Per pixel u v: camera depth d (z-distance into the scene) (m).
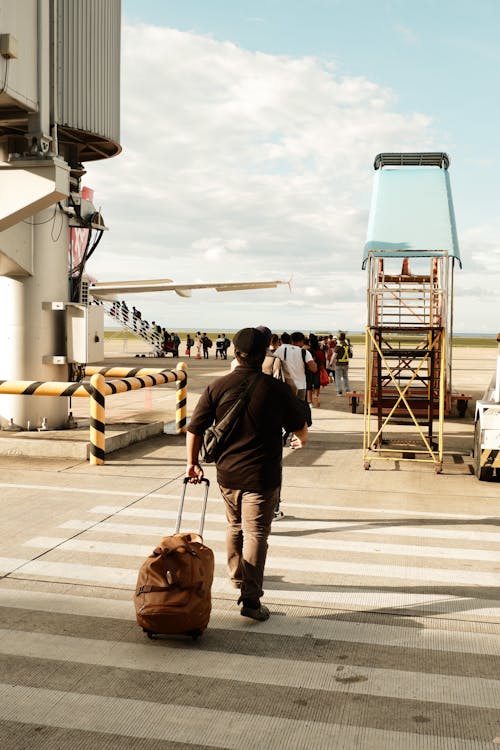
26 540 5.75
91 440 9.12
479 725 3.02
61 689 3.30
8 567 5.07
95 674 3.46
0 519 6.41
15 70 8.63
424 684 3.38
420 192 13.31
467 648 3.80
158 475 8.53
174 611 3.66
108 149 11.93
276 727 2.99
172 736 2.91
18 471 8.69
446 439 12.02
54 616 4.20
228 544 4.27
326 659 3.65
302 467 9.41
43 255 10.48
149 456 9.83
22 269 10.27
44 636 3.91
